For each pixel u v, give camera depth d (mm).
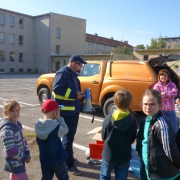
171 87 4418
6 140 2342
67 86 3371
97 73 6934
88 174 3490
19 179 2461
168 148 2129
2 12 41250
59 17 45344
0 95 11727
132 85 6133
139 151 2482
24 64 45250
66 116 3354
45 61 44875
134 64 6379
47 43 44312
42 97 8695
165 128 2156
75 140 4980
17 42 43906
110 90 6465
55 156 2576
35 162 3834
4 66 42156
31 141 4641
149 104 2289
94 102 6930
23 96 11555
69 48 47844
